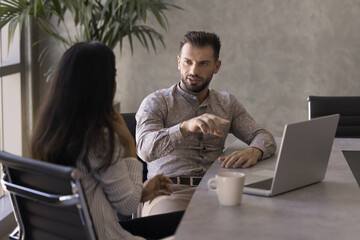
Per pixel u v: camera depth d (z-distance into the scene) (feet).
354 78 16.20
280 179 6.25
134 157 6.34
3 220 11.72
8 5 12.91
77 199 5.06
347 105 11.08
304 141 6.38
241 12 16.12
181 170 8.71
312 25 16.06
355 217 5.56
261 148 8.20
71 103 5.53
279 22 16.11
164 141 7.77
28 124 14.69
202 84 8.78
